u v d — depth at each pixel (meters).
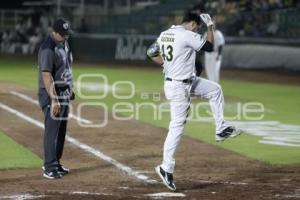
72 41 95.06
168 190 17.61
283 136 27.52
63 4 107.69
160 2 95.81
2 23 112.31
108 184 18.36
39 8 113.31
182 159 22.23
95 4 110.75
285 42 64.56
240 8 76.00
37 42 101.69
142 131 28.30
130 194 17.08
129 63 79.88
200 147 24.69
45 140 19.30
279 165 21.36
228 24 73.44
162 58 18.23
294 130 29.17
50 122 19.22
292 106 37.81
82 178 19.20
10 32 107.94
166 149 17.61
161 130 28.64
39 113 33.88
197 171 20.25
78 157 22.48
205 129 29.12
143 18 90.00
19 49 105.94
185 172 20.08
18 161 21.81
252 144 25.55
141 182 18.62
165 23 85.62
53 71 19.17
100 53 89.50
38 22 111.69
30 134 27.45
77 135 27.08
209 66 43.16
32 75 60.75
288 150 24.28
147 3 102.25
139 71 66.69
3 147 24.45
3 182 18.62
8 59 88.75
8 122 30.77
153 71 66.75
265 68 66.31
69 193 17.19
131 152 23.45
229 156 22.91
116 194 17.08
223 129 18.66
